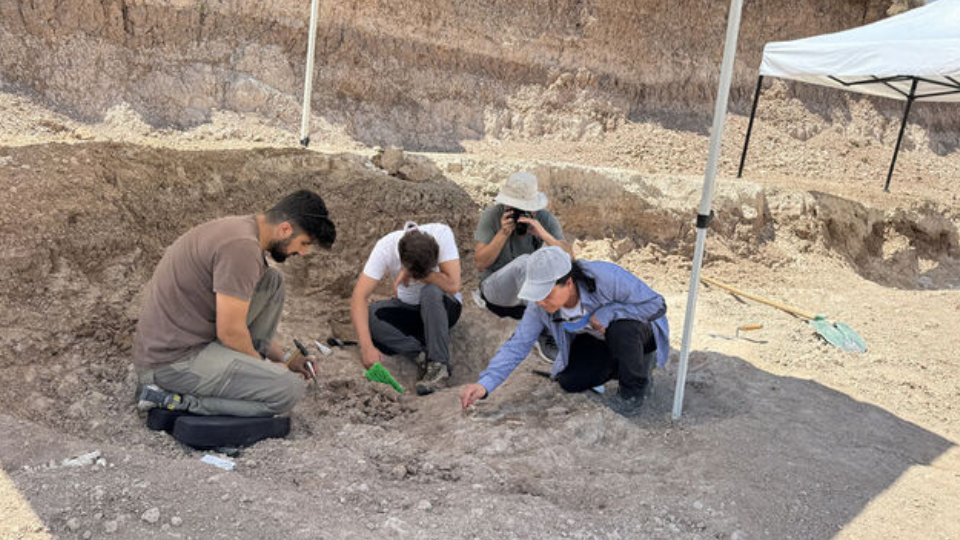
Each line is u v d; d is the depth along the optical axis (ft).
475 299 16.48
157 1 23.59
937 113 40.68
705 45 35.60
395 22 28.19
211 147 17.40
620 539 8.55
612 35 33.01
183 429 9.97
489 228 14.67
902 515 9.68
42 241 13.07
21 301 12.21
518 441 10.88
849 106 38.55
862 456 11.25
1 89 20.56
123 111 22.03
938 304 21.22
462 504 8.91
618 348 11.43
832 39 25.70
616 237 21.74
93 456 8.86
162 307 10.05
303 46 26.40
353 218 17.71
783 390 13.67
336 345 14.51
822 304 20.30
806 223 24.88
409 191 18.79
